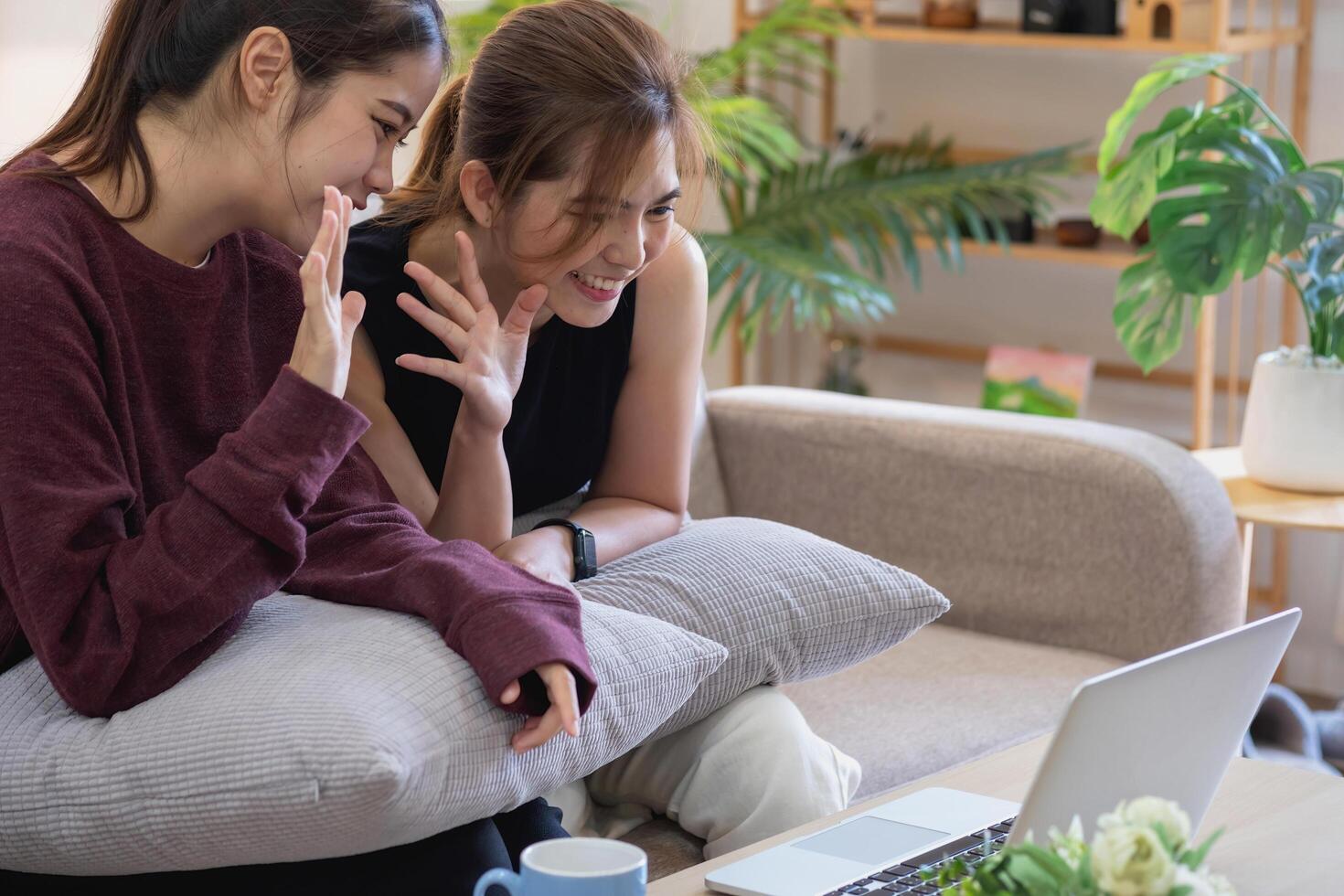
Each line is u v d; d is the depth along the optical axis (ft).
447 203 5.13
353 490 4.53
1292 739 7.92
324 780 3.52
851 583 5.41
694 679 4.56
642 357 5.70
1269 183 7.73
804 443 7.62
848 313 9.97
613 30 4.75
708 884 3.66
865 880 3.61
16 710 3.94
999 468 7.17
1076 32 9.81
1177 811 2.64
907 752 5.78
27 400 3.69
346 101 3.96
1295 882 3.72
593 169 4.60
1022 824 3.12
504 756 3.87
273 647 3.89
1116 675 3.11
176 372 4.20
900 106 11.59
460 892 3.96
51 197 3.97
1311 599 10.50
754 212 10.74
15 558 3.70
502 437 5.50
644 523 5.66
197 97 4.00
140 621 3.70
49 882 4.07
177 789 3.62
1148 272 8.16
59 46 7.91
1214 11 9.11
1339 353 7.77
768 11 11.32
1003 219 10.52
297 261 4.73
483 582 3.95
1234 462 8.38
